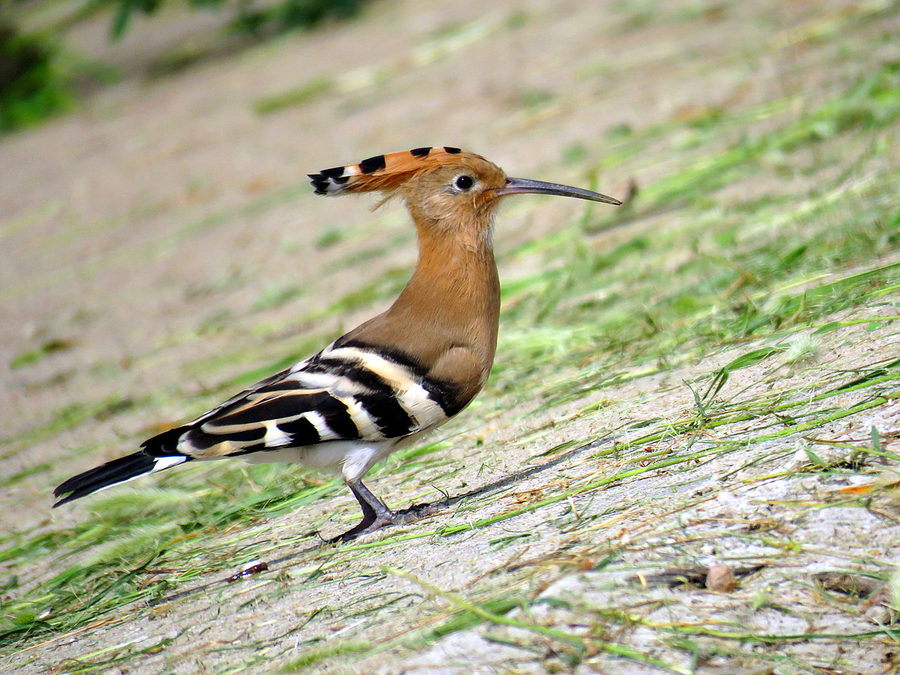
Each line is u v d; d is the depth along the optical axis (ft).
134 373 47.80
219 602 24.73
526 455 28.32
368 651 19.71
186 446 26.27
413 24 97.71
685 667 17.99
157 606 25.72
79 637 25.14
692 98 56.90
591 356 34.40
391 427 26.86
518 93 68.23
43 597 28.60
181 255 62.34
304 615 22.45
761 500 21.42
